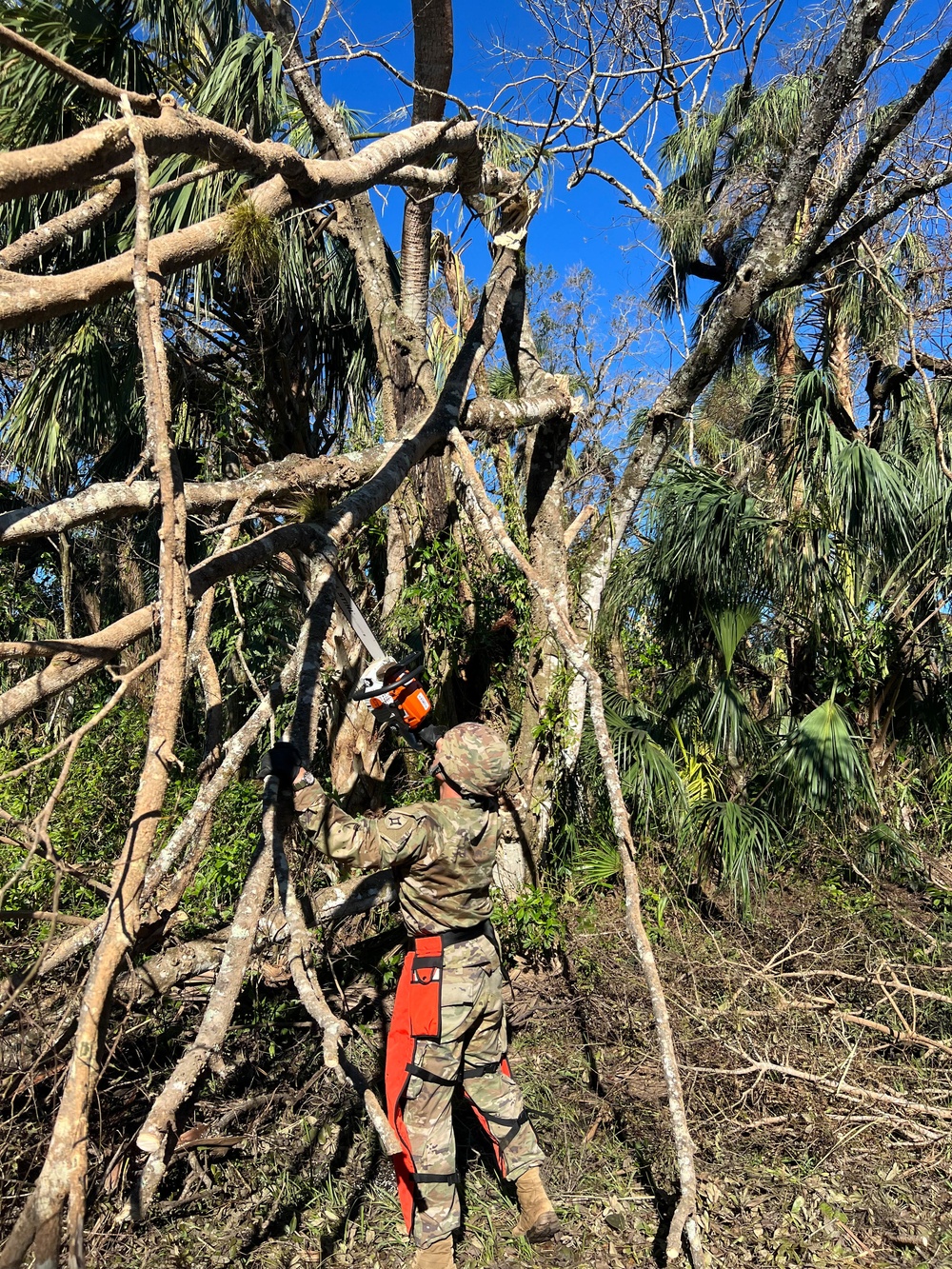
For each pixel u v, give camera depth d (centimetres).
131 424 659
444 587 484
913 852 532
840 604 596
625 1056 363
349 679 476
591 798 520
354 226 505
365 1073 342
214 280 596
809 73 632
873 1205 278
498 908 448
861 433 621
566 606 472
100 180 201
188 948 350
